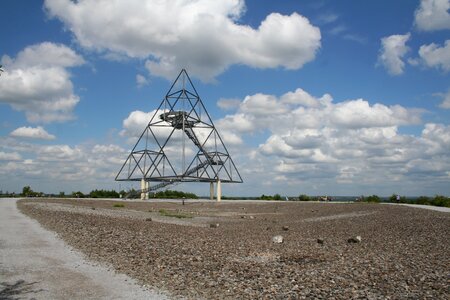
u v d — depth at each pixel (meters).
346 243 21.78
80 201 63.91
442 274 13.82
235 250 19.17
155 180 88.56
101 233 23.00
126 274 13.48
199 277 13.32
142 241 20.84
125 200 79.38
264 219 40.78
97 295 11.03
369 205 48.94
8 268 13.83
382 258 16.98
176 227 29.94
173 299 10.85
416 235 23.89
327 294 11.45
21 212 34.94
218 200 88.12
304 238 24.11
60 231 23.05
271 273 14.08
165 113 88.12
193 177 85.88
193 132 90.88
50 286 11.81
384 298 11.08
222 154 96.19
